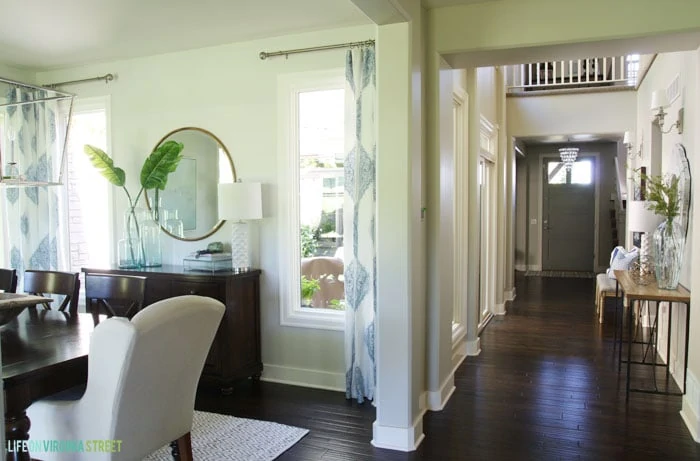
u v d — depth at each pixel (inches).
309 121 159.2
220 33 154.3
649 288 154.8
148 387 80.8
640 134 272.1
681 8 113.7
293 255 160.7
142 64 177.0
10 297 98.2
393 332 118.9
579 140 375.2
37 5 131.3
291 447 118.6
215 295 148.4
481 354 196.2
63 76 188.9
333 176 157.6
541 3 123.5
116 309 131.9
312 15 140.0
